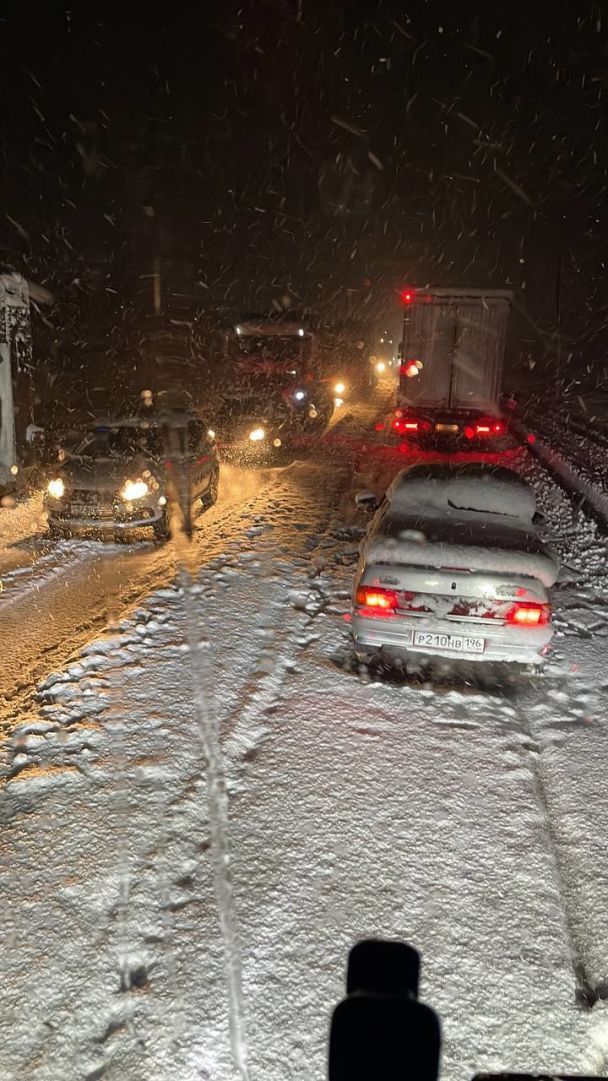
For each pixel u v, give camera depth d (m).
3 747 4.25
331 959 2.83
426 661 5.64
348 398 29.62
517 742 4.49
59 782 3.90
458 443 17.48
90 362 18.45
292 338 17.55
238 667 5.38
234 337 17.56
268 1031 2.53
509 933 3.01
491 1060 2.48
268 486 12.51
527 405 32.22
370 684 5.20
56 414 12.15
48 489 8.91
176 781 3.94
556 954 2.91
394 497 5.91
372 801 3.83
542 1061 2.49
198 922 2.98
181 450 9.91
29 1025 2.54
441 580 4.93
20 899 3.07
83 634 6.22
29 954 2.81
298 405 16.42
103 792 3.82
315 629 6.26
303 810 3.73
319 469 14.39
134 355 24.56
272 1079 2.38
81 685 5.00
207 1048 2.47
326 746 4.36
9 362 10.95
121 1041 2.49
